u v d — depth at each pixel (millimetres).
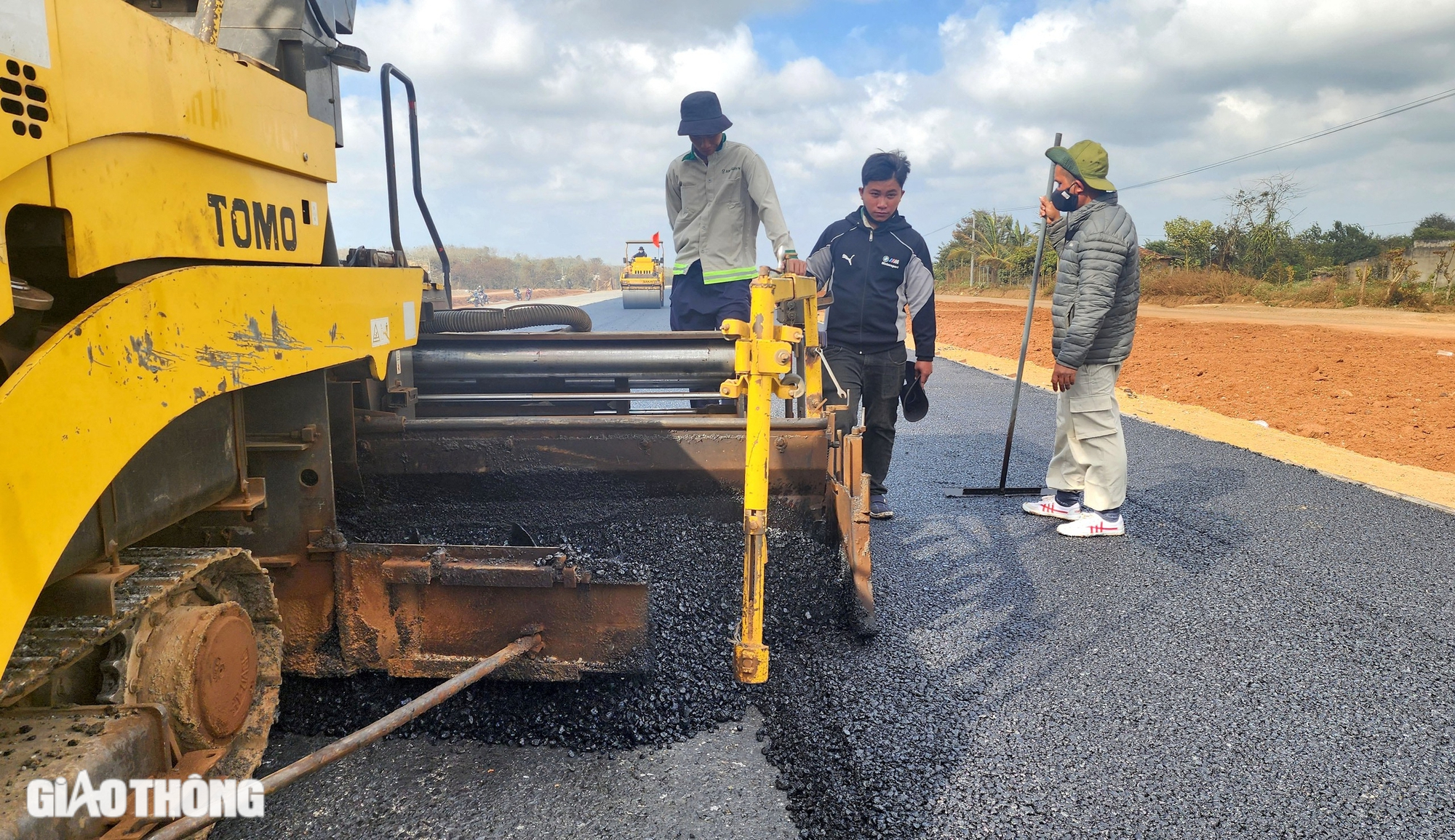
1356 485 6152
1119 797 2471
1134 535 5008
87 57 1438
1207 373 13242
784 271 4086
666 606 3270
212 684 2006
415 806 2383
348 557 2590
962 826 2328
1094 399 4863
